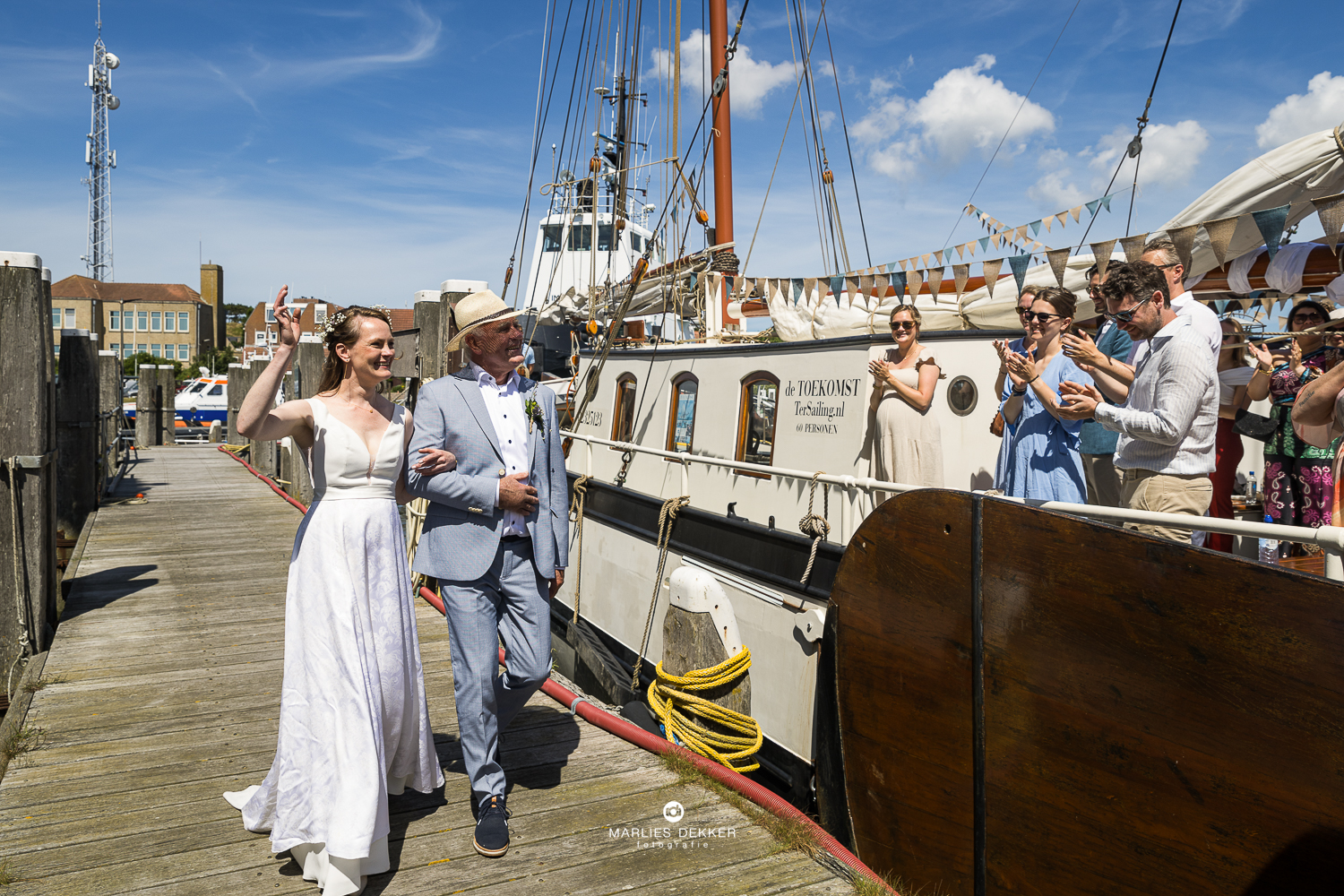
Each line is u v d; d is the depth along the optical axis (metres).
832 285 5.29
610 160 14.02
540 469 3.29
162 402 22.56
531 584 3.25
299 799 2.75
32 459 5.36
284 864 2.91
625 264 14.58
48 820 3.20
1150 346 3.32
